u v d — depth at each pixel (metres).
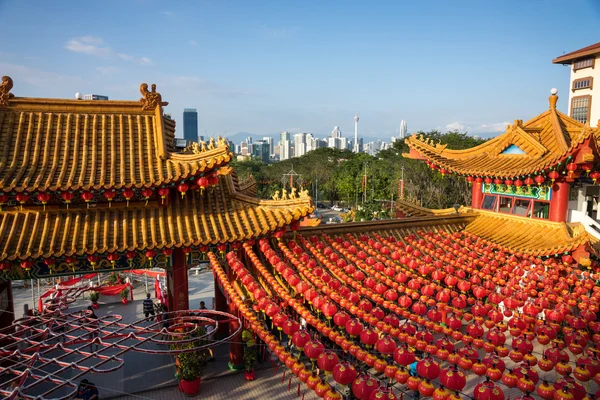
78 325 17.59
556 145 22.27
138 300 36.56
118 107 20.47
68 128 19.23
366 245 21.22
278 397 18.64
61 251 16.08
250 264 19.59
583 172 20.69
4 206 17.19
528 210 23.50
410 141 26.94
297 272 18.92
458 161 25.56
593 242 21.56
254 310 16.66
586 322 14.70
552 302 16.36
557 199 21.64
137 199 18.75
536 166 20.16
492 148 25.38
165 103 21.30
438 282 18.30
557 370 12.63
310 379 12.97
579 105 52.59
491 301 16.28
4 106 19.02
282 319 14.45
